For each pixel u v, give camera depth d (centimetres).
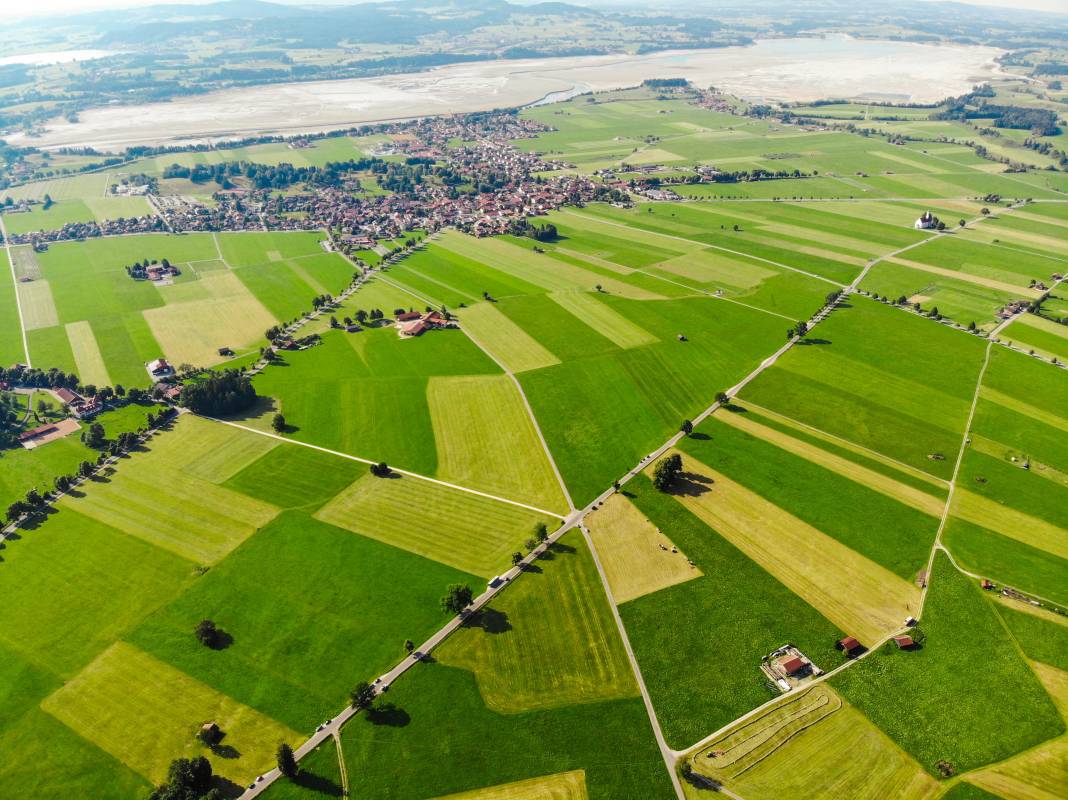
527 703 9419
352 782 8519
